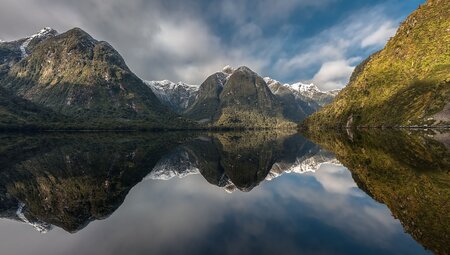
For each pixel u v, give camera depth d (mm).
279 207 36125
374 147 94750
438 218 27250
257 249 23031
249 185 52844
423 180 41938
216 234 26719
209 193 46469
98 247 24172
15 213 36938
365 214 31172
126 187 51406
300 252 22219
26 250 23984
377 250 22156
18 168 70312
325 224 28781
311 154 99188
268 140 198750
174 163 85250
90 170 68188
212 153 118562
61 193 47438
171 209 36281
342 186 46094
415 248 22188
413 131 160375
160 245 24219
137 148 129125
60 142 157125
